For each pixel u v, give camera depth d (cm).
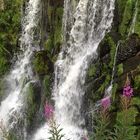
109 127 684
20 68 1085
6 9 1159
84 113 829
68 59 955
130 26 809
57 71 960
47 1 1038
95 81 800
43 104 950
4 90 1090
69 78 909
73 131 839
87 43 927
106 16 880
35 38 1086
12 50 1130
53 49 1009
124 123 465
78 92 865
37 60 995
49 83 959
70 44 966
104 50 796
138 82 691
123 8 842
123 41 754
